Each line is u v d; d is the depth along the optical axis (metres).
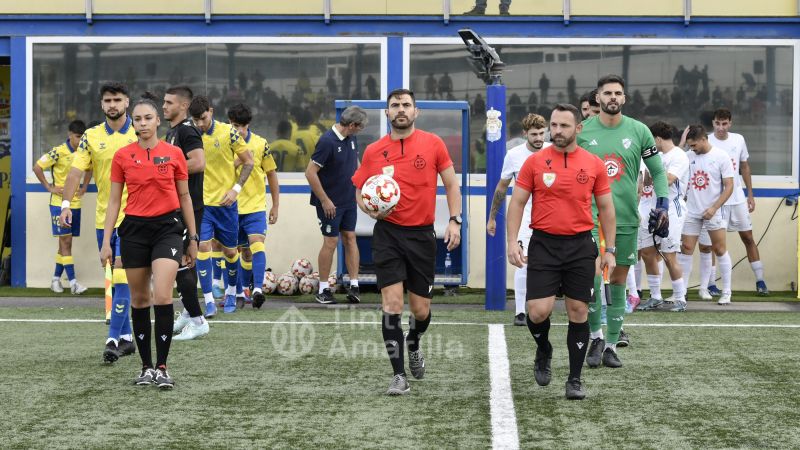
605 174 8.99
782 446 7.38
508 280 17.67
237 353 11.12
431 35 17.42
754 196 17.45
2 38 17.73
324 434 7.71
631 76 17.44
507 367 10.33
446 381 9.64
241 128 14.75
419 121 17.16
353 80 17.56
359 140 17.30
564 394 9.09
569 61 17.41
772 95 17.41
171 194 9.41
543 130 12.21
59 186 17.30
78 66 17.69
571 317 8.94
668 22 17.36
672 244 14.81
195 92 17.66
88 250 17.69
